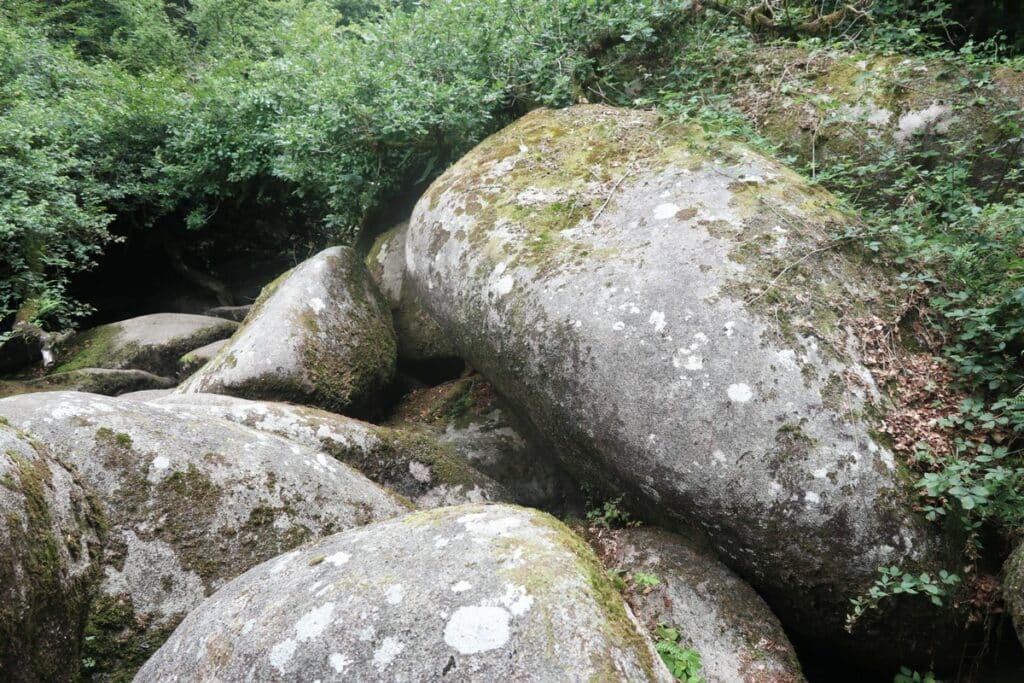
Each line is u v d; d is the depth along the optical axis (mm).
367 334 4234
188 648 1678
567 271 2910
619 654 1493
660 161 3314
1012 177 3281
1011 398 2385
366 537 1873
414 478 3346
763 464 2324
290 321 3922
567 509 3615
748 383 2396
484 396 4121
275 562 1917
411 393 4535
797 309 2520
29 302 6344
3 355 6238
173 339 6160
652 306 2609
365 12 14055
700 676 2297
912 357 2582
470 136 4781
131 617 2023
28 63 8742
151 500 2213
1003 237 2811
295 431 3174
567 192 3361
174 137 7766
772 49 4391
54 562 1748
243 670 1549
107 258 8633
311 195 7828
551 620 1497
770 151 3445
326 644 1529
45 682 1670
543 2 4684
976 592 2256
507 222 3338
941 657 2316
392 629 1524
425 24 5121
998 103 3531
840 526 2248
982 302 2668
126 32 12094
